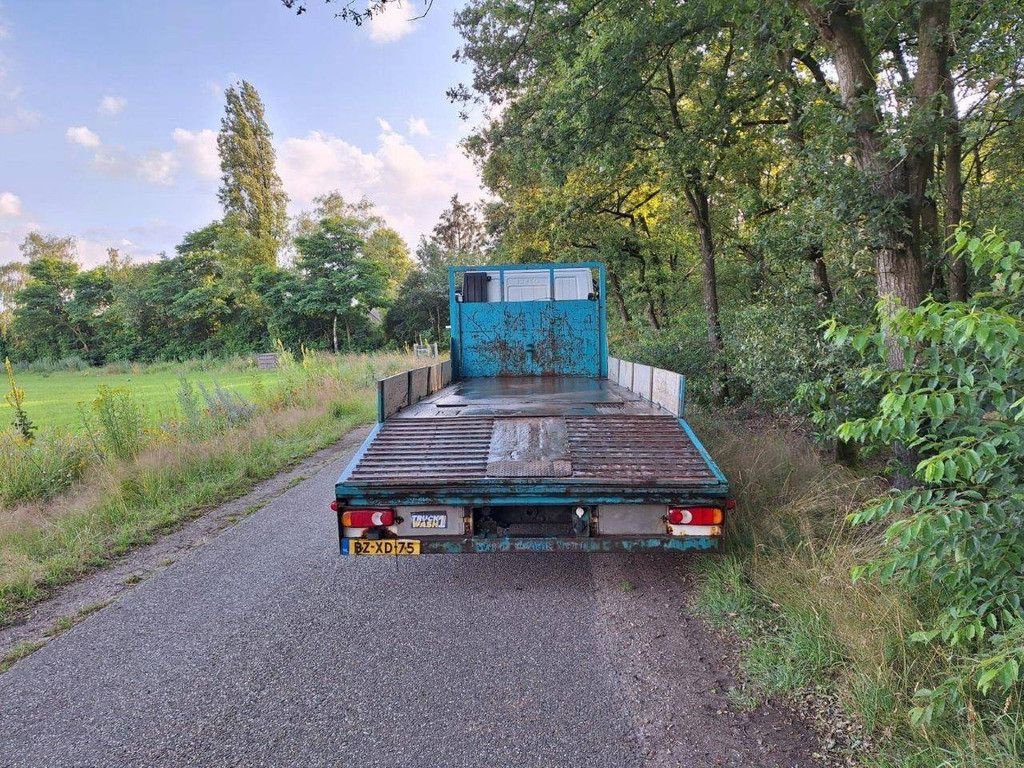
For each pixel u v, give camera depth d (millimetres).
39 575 4766
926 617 3162
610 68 8547
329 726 2818
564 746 2631
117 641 3711
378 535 3873
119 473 7324
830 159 5359
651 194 15828
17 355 58312
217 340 50188
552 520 3984
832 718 2732
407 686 3135
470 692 3066
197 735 2779
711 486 3666
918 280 4961
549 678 3178
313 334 49281
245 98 61062
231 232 54750
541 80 11219
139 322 52812
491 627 3771
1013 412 2588
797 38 6922
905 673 2777
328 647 3570
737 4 6965
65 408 20297
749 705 2877
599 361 8367
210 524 6105
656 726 2754
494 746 2645
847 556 3861
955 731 2492
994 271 2529
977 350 2637
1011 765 2205
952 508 2535
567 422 4512
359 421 12414
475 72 12445
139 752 2676
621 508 3803
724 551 4352
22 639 3787
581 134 9617
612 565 4723
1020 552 2494
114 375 42000
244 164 60594
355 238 48188
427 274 50781
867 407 5266
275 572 4777
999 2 5203
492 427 4480
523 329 8367
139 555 5277
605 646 3494
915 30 6438
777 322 6945
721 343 11164
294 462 8906
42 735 2816
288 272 49781
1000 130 6602
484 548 3836
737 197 11453
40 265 58938
